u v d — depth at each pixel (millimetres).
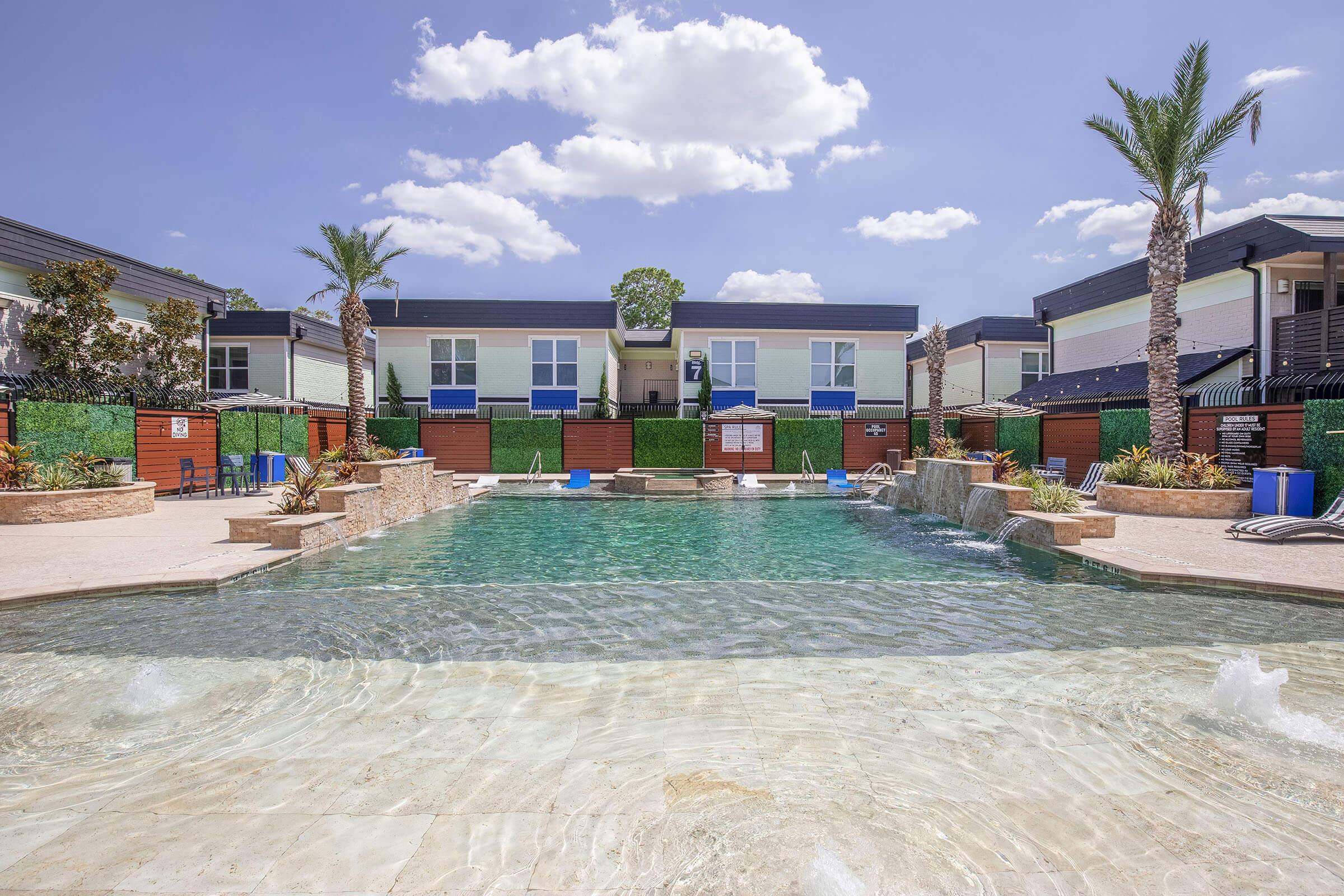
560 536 10656
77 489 11070
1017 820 2748
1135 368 19797
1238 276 16312
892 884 2318
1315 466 10984
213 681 4312
